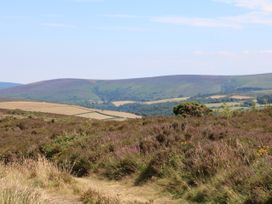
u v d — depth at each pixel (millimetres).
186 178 11875
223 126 17297
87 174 15352
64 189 11734
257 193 9125
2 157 19828
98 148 17047
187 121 19906
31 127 34438
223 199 9914
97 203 10211
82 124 27781
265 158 10672
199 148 13000
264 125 18219
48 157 18656
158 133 16422
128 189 12703
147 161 13969
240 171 10547
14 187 9133
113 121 28406
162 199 11227
